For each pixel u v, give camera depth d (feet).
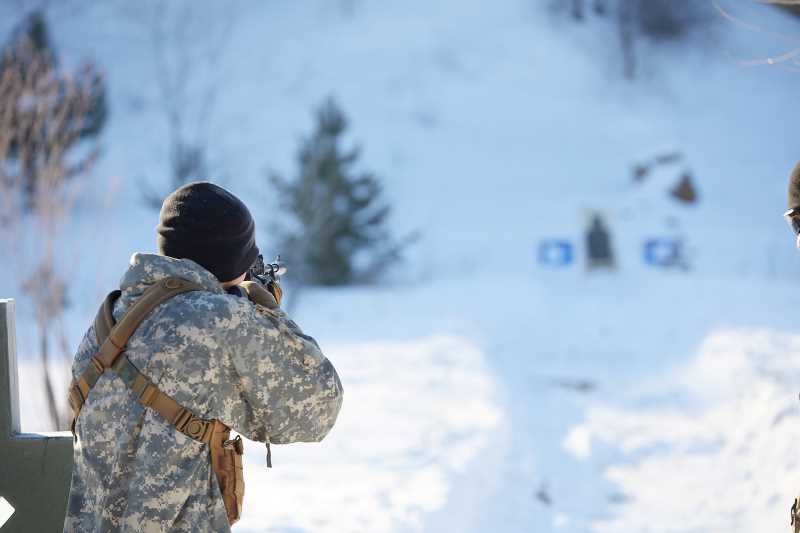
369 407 53.88
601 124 251.39
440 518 31.09
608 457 44.39
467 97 259.39
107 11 269.03
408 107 254.06
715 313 103.40
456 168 230.27
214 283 13.00
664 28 293.02
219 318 12.45
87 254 115.96
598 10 301.22
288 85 255.70
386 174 226.58
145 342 12.43
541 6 299.17
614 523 34.60
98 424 12.55
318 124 142.72
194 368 12.33
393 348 82.07
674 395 60.70
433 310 115.24
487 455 41.29
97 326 13.10
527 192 220.43
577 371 72.08
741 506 34.42
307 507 31.83
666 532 32.94
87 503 12.54
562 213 208.23
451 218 207.00
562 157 236.43
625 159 235.20
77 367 13.15
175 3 271.28
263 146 226.38
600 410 56.90
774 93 268.41
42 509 16.14
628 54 278.05
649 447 45.80
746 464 39.22
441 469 37.68
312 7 291.17
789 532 29.96
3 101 55.21
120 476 12.31
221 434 12.62
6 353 16.06
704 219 203.31
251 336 12.57
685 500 36.60
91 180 159.94
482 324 100.12
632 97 267.80
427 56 275.18
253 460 40.29
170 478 12.16
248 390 12.62
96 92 66.23
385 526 29.40
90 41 257.96
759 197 216.95
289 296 124.26
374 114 250.57
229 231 13.03
